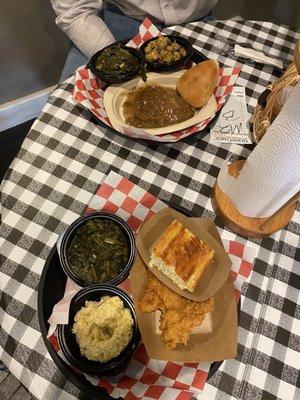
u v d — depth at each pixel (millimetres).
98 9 1440
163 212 819
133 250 777
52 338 716
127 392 672
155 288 760
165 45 1095
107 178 875
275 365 741
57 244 795
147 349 701
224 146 1008
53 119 1030
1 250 840
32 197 914
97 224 809
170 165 976
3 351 736
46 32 1828
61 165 963
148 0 1442
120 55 1078
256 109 993
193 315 721
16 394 1338
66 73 1461
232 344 704
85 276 768
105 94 1042
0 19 1634
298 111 515
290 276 838
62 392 704
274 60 1146
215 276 761
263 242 877
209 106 1012
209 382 717
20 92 2029
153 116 1004
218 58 1163
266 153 619
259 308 798
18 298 788
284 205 748
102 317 708
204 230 803
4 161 1861
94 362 678
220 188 882
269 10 2098
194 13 1514
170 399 652
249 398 709
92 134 1014
